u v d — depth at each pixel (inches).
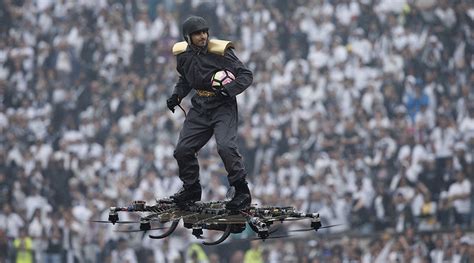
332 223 2281.0
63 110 2682.1
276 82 2618.1
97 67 2785.4
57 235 2300.7
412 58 2635.3
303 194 2335.1
